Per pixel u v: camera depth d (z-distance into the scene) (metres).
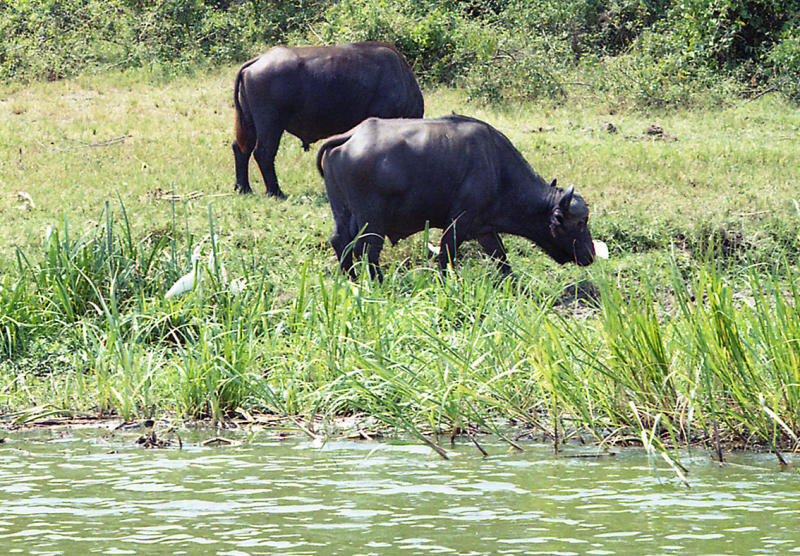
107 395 20.16
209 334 21.22
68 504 13.12
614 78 56.22
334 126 36.44
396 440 17.55
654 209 34.38
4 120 47.97
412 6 65.75
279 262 28.91
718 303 16.81
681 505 12.97
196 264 23.36
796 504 12.99
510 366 18.80
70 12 66.19
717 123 50.84
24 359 22.73
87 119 48.62
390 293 23.23
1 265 28.62
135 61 62.28
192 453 16.44
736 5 61.88
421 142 26.91
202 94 54.25
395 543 11.39
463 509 12.80
